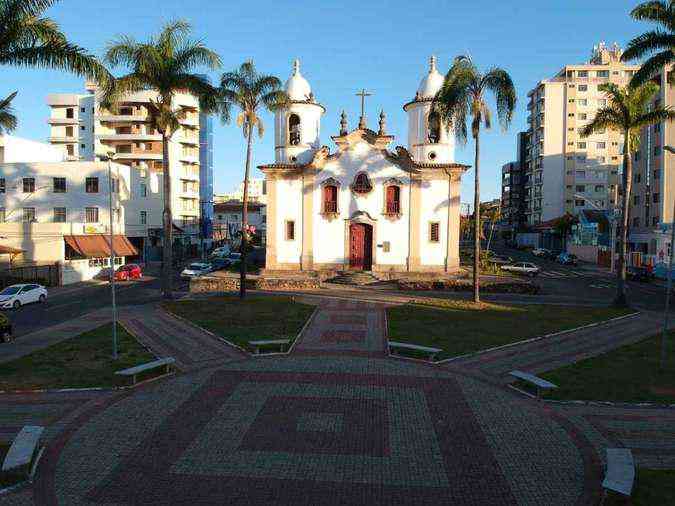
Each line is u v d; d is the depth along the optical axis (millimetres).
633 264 52312
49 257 40875
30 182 49781
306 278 35344
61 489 8602
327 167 38125
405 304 27141
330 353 17391
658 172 52750
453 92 25922
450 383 14344
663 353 15547
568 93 83500
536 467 9570
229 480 8898
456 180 37312
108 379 14414
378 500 8328
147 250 58844
